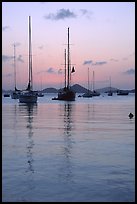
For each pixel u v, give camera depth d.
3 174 12.64
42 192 10.45
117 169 13.43
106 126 31.66
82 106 74.25
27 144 20.09
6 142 21.00
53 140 21.97
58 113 51.50
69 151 17.58
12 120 38.66
